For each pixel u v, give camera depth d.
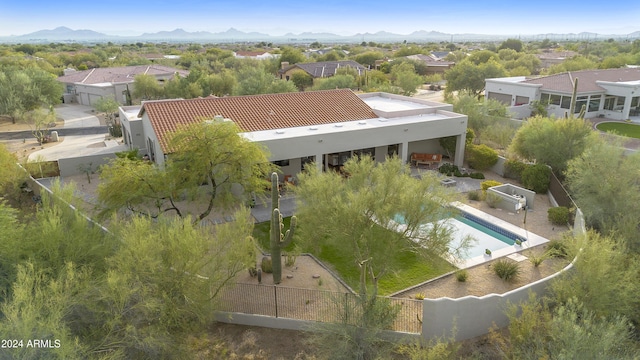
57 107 60.34
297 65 78.88
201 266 12.47
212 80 62.38
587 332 10.92
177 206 22.67
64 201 14.78
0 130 44.94
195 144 18.50
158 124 26.11
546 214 22.50
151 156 29.25
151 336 10.43
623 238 16.11
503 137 33.53
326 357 11.85
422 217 12.96
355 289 15.84
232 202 19.31
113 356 9.53
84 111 56.94
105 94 58.22
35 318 9.20
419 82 63.56
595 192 20.42
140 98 59.25
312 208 14.16
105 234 14.04
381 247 13.18
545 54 122.81
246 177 19.22
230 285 14.05
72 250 12.44
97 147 37.03
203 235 14.06
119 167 18.14
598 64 77.75
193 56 111.00
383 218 12.80
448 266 17.14
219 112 28.48
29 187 26.86
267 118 28.66
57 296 9.84
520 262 17.58
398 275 16.69
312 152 25.56
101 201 18.41
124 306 10.85
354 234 13.23
